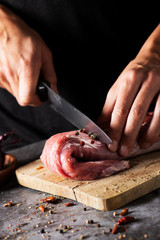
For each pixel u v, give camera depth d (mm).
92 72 814
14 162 648
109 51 801
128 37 795
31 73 676
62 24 782
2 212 544
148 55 610
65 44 799
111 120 587
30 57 687
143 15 783
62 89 838
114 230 462
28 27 739
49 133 884
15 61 697
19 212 538
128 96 573
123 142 590
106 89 823
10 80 720
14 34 713
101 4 764
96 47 797
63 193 557
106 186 539
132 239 448
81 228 481
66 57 810
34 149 765
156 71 579
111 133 585
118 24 784
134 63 601
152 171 564
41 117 873
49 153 591
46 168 629
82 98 836
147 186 535
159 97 585
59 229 486
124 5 770
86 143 592
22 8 783
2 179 614
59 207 535
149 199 523
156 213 485
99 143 595
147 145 610
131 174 564
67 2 759
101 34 789
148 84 572
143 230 459
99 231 470
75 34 788
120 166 574
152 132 596
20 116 881
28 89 667
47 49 729
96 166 567
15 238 481
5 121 892
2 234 493
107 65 809
